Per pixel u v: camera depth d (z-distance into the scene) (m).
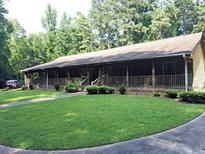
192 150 6.50
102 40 49.25
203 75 21.14
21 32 51.44
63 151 6.80
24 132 8.69
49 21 51.22
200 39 20.14
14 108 14.20
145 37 43.94
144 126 8.75
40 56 45.19
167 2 43.66
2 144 7.73
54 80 29.12
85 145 7.08
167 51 18.38
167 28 41.81
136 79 21.05
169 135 7.86
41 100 17.70
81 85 24.72
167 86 18.94
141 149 6.66
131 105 12.82
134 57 19.72
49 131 8.55
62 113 11.30
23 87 33.34
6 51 38.62
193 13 43.81
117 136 7.71
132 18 46.88
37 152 6.86
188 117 10.19
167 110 11.50
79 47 47.56
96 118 9.96
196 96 14.34
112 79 22.75
